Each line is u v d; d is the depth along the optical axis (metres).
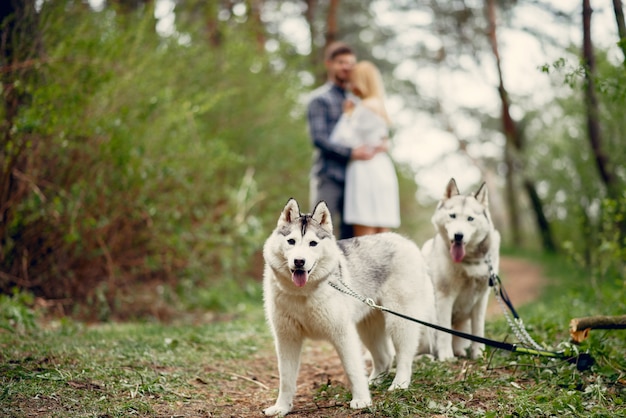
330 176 6.95
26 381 4.12
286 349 4.21
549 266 16.09
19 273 7.43
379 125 6.92
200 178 9.08
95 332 6.16
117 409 3.82
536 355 4.52
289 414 4.09
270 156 11.56
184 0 12.02
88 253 7.70
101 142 7.34
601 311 6.61
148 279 8.99
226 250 9.42
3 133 6.66
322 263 4.04
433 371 4.66
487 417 3.69
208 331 6.60
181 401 4.19
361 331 4.95
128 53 8.23
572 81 5.53
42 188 7.35
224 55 11.01
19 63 6.73
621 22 6.12
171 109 8.27
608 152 10.24
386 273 4.69
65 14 7.78
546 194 16.39
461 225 5.04
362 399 4.08
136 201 7.74
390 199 6.96
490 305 10.71
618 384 4.29
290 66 12.36
